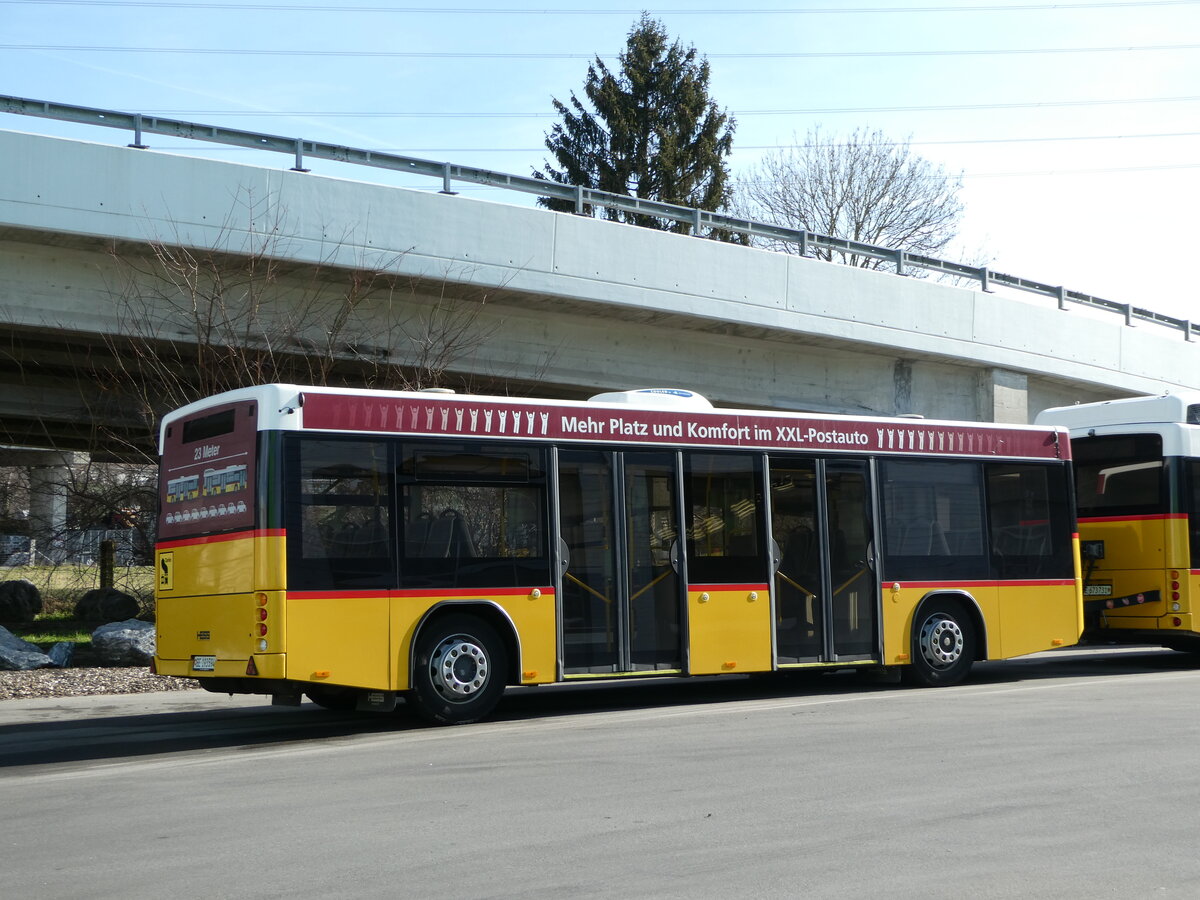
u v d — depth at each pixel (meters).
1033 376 29.09
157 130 18.47
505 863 6.37
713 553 13.50
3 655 17.50
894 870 6.10
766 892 5.74
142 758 10.52
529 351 22.89
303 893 5.88
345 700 14.13
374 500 11.73
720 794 8.04
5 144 17.17
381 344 21.25
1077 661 19.50
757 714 12.27
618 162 51.62
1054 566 15.91
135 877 6.25
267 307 20.41
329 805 8.00
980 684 15.24
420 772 9.20
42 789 8.91
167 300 19.38
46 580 32.66
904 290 25.94
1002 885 5.81
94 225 17.77
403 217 19.98
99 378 23.86
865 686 15.29
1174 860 6.26
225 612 11.59
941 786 8.20
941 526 15.11
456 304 21.80
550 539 12.59
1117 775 8.54
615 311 22.64
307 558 11.32
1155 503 17.69
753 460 13.88
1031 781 8.34
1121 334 30.59
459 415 12.27
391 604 11.71
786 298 24.14
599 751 9.98
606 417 13.09
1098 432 18.44
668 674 13.07
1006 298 27.78
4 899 5.89
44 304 18.70
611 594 12.87
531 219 21.12
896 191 54.22
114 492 24.94
